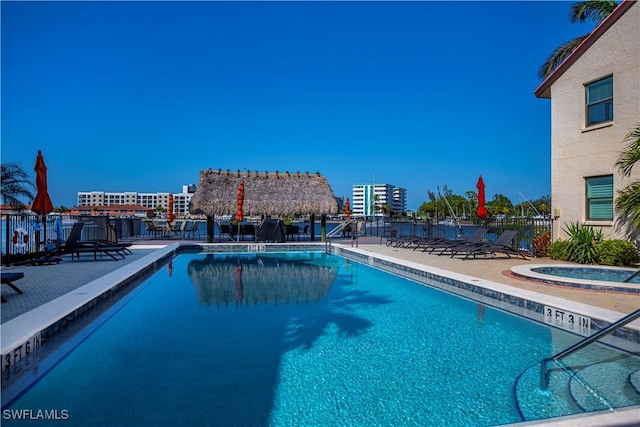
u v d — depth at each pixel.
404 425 3.54
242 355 5.31
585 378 4.43
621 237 12.05
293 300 8.77
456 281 9.38
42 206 11.92
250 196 22.94
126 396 4.09
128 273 9.92
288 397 4.09
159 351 5.46
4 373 4.28
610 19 12.27
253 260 16.75
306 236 28.30
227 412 3.77
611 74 12.40
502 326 6.66
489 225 19.11
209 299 8.87
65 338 5.82
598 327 5.66
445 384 4.39
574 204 13.62
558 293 7.51
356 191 156.00
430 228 22.56
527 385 4.32
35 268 11.02
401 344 5.75
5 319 5.51
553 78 14.40
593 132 12.98
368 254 15.44
